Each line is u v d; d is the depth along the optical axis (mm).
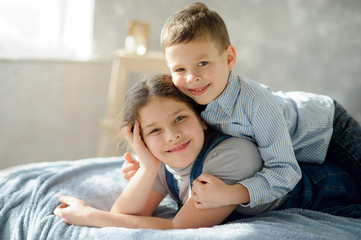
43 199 1203
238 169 1087
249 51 3205
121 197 1148
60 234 1059
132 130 1197
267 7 3111
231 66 1180
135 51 2672
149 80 1150
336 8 3039
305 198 1199
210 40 1091
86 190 1283
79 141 2969
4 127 2447
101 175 1416
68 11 2898
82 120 2957
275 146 1101
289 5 3086
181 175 1183
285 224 1003
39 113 2646
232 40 3205
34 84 2580
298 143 1313
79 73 2863
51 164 1504
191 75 1080
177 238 937
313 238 905
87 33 3070
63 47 2895
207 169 1109
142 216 1105
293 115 1330
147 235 967
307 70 3166
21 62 2477
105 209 1235
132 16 3121
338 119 1415
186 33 1074
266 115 1115
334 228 978
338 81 3143
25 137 2584
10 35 2594
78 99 2895
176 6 3096
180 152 1092
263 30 3150
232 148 1111
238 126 1157
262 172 1085
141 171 1146
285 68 3186
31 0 2680
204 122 1209
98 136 3096
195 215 1066
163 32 1152
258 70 3227
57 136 2801
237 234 938
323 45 3105
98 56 3092
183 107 1111
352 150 1334
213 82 1102
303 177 1259
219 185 1035
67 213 1108
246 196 1049
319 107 1380
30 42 2697
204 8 1150
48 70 2646
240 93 1152
